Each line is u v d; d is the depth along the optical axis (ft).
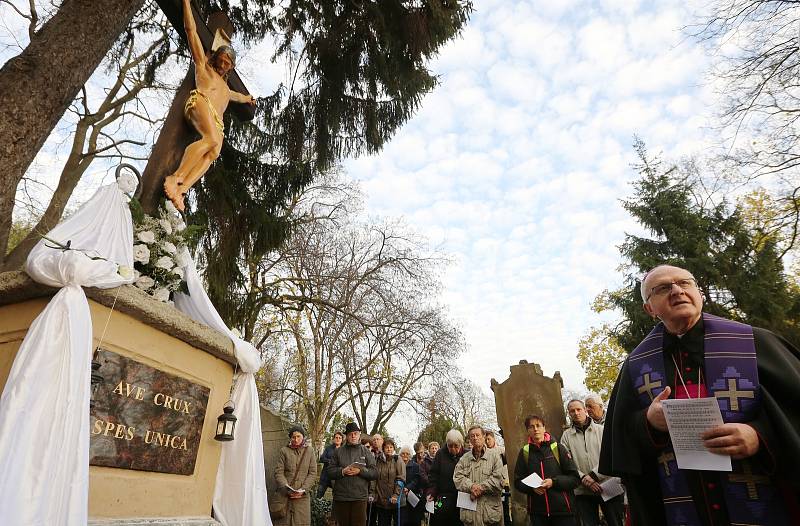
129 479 10.68
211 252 27.81
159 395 11.66
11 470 7.44
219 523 12.87
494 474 19.84
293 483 21.49
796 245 38.65
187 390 12.59
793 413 6.15
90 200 11.84
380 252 57.41
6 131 14.11
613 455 7.54
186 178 14.79
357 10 27.48
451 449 22.66
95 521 9.66
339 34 27.86
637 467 7.26
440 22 27.12
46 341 8.62
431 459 29.37
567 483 16.92
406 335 58.54
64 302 9.06
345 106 29.40
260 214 28.66
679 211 60.49
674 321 7.22
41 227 29.96
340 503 22.53
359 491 22.62
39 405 8.13
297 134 29.22
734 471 6.23
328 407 57.82
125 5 17.29
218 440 13.20
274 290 46.44
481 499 19.58
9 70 14.73
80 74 15.97
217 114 15.88
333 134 30.01
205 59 16.20
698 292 7.37
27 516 7.39
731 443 5.78
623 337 63.05
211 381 13.64
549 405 30.30
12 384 8.09
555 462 17.57
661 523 7.23
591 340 89.71
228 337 14.21
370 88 29.27
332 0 27.40
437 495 22.06
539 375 31.12
